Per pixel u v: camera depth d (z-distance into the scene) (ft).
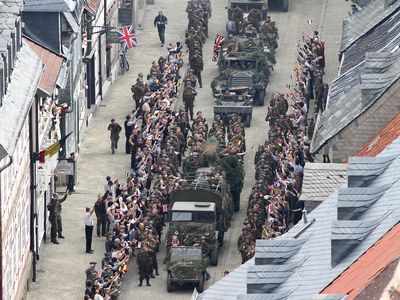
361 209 369.30
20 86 444.55
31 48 520.42
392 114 485.56
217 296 397.60
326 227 391.65
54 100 539.29
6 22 434.71
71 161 556.92
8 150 408.05
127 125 597.93
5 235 440.04
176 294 485.97
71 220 536.42
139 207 514.27
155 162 557.74
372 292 296.30
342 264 358.23
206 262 488.44
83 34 606.14
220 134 571.28
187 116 598.75
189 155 545.03
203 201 511.40
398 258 298.56
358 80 514.68
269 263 382.83
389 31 560.61
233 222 533.96
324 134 492.95
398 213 358.64
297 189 512.63
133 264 504.02
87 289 469.98
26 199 484.74
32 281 494.18
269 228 490.49
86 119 618.85
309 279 362.94
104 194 536.42
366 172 382.22
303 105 597.93
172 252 488.44
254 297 359.25
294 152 535.19
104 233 524.93
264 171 532.32
